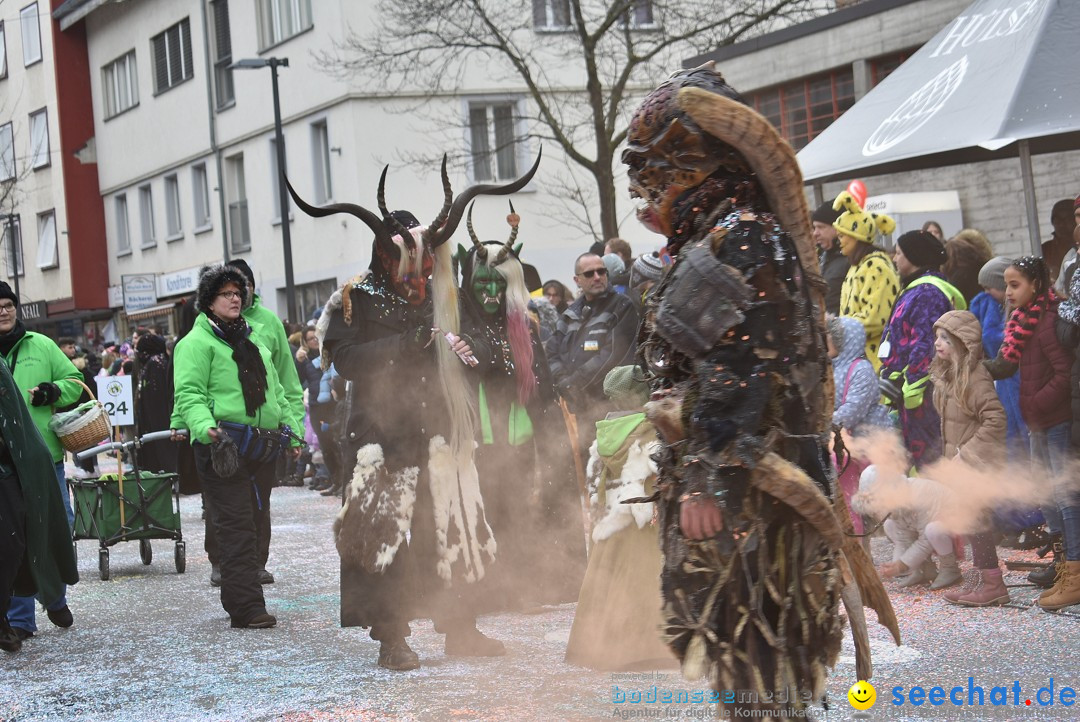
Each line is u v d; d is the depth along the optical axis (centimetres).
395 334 564
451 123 2420
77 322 4125
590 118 2223
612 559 548
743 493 304
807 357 310
